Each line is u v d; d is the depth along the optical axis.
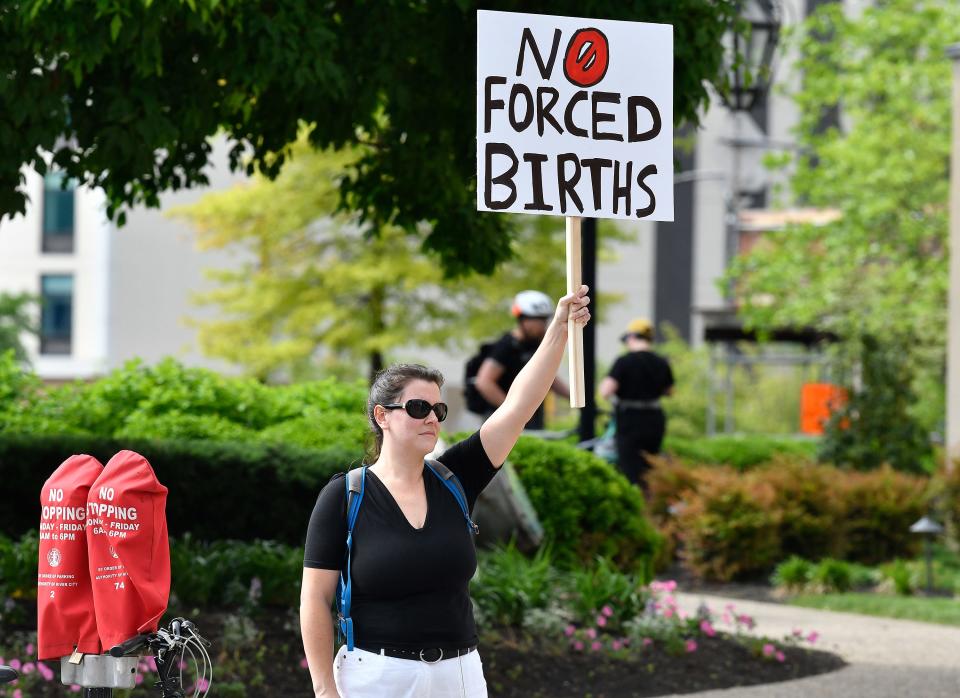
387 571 13.27
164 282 135.50
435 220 33.28
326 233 95.19
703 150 151.62
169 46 26.00
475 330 90.88
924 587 42.59
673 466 47.44
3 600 27.34
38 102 24.72
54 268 144.50
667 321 154.38
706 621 30.89
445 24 27.95
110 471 14.38
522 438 38.44
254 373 96.31
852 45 82.00
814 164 97.31
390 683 13.23
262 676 24.94
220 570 29.94
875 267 81.38
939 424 77.88
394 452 13.69
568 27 16.58
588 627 30.17
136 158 25.58
